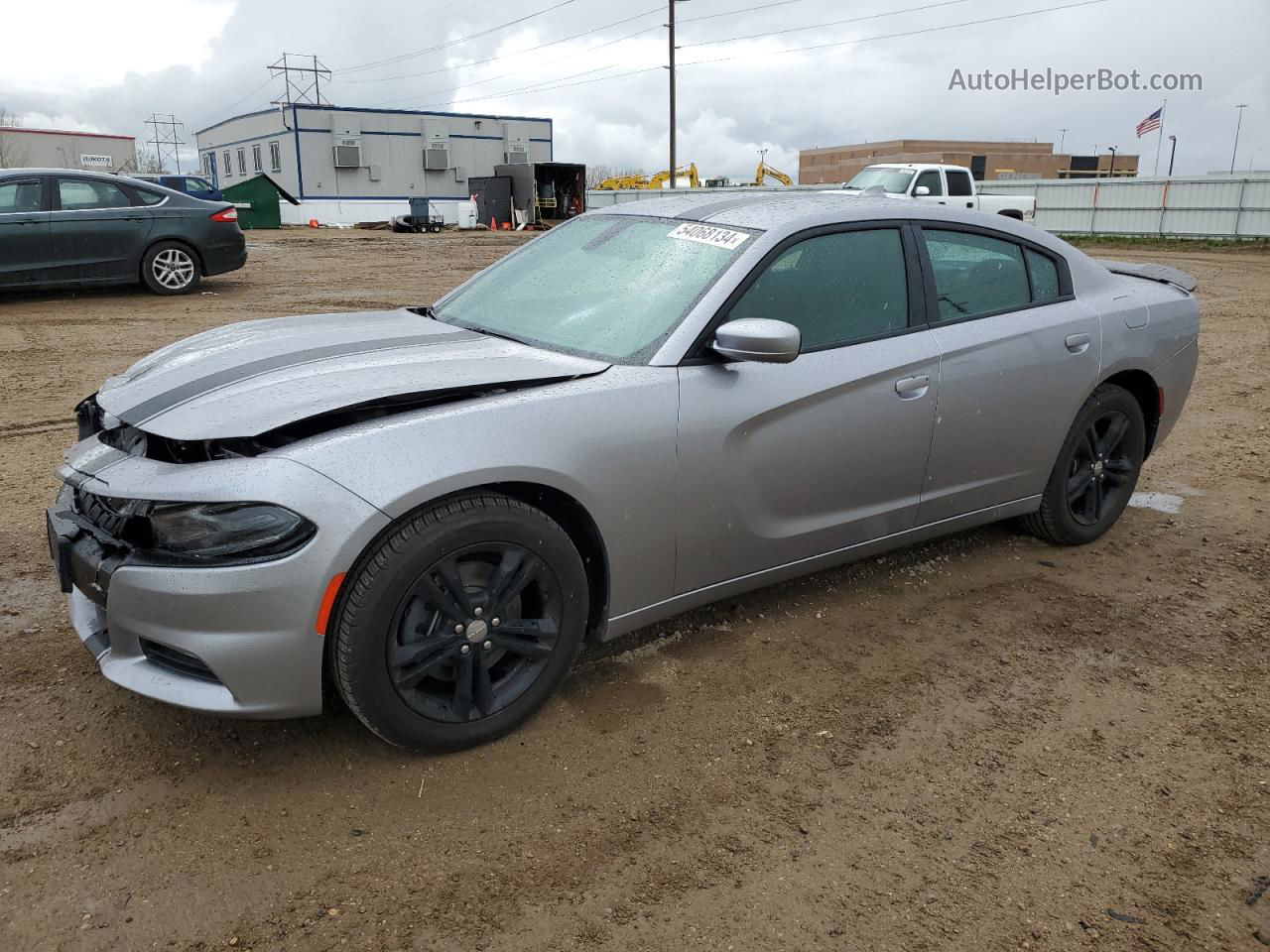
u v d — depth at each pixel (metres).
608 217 3.93
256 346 3.16
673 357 3.05
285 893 2.26
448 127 50.50
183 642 2.43
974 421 3.80
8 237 11.03
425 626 2.67
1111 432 4.48
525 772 2.75
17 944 2.09
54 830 2.45
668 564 3.12
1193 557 4.49
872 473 3.54
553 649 2.90
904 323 3.62
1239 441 6.55
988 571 4.29
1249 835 2.57
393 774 2.71
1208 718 3.14
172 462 2.59
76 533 2.73
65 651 3.35
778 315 3.29
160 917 2.18
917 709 3.15
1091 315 4.22
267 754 2.79
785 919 2.23
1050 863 2.45
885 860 2.44
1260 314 12.76
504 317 3.53
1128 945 2.19
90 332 9.59
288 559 2.39
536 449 2.71
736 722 3.04
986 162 84.25
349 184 48.62
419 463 2.52
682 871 2.38
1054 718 3.12
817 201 3.68
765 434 3.20
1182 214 31.67
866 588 4.07
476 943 2.13
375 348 3.12
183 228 12.20
